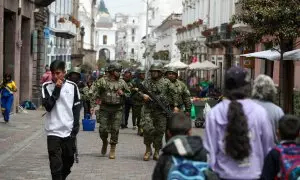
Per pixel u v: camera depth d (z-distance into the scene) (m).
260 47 29.95
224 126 6.46
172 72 14.84
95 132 21.41
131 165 14.02
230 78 6.70
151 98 14.48
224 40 39.16
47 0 33.31
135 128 23.42
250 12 18.12
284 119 6.51
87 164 13.95
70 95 10.32
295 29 17.27
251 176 6.39
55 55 46.28
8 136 19.00
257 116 6.52
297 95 21.06
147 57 82.12
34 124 23.39
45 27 37.53
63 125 10.23
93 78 40.38
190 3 61.25
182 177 5.82
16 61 27.97
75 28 54.22
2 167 13.30
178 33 69.88
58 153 10.27
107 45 182.50
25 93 31.88
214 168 6.45
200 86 38.66
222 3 43.38
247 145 6.32
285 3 17.05
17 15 27.59
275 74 27.69
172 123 6.33
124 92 14.90
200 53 52.06
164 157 6.08
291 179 6.14
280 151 6.28
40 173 12.68
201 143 6.09
